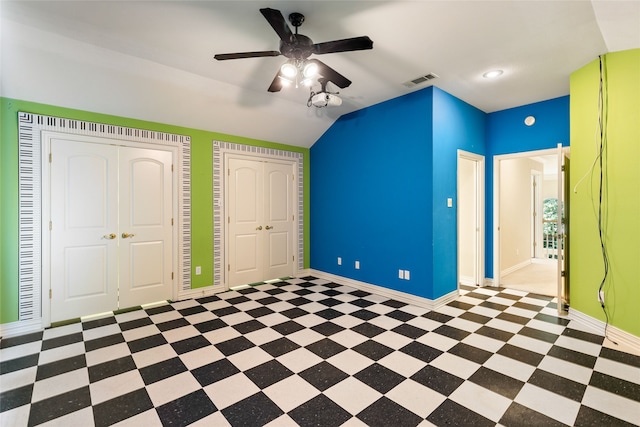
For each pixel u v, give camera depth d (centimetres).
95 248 327
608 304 263
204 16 219
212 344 256
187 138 388
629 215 245
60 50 256
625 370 210
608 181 262
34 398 184
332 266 479
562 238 327
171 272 376
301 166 516
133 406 177
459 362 224
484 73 307
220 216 419
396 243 379
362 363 224
